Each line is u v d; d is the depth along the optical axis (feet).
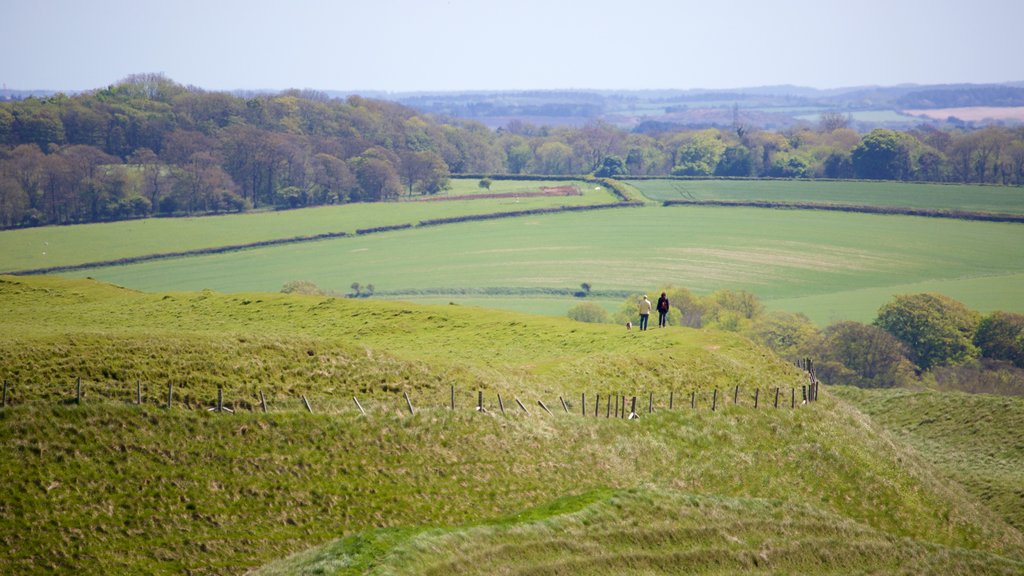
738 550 171.94
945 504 233.14
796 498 221.25
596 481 211.20
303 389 222.89
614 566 158.71
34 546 155.53
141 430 189.67
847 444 254.06
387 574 140.05
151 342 231.09
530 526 167.94
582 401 248.73
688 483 220.23
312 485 186.09
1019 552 216.33
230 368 224.12
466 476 200.54
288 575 146.00
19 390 194.90
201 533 167.32
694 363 286.46
